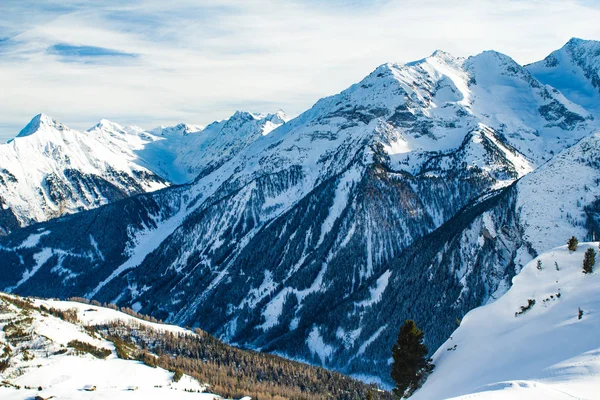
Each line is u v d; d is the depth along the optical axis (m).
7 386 130.38
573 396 53.81
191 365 174.25
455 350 97.31
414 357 96.25
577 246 111.44
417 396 88.38
